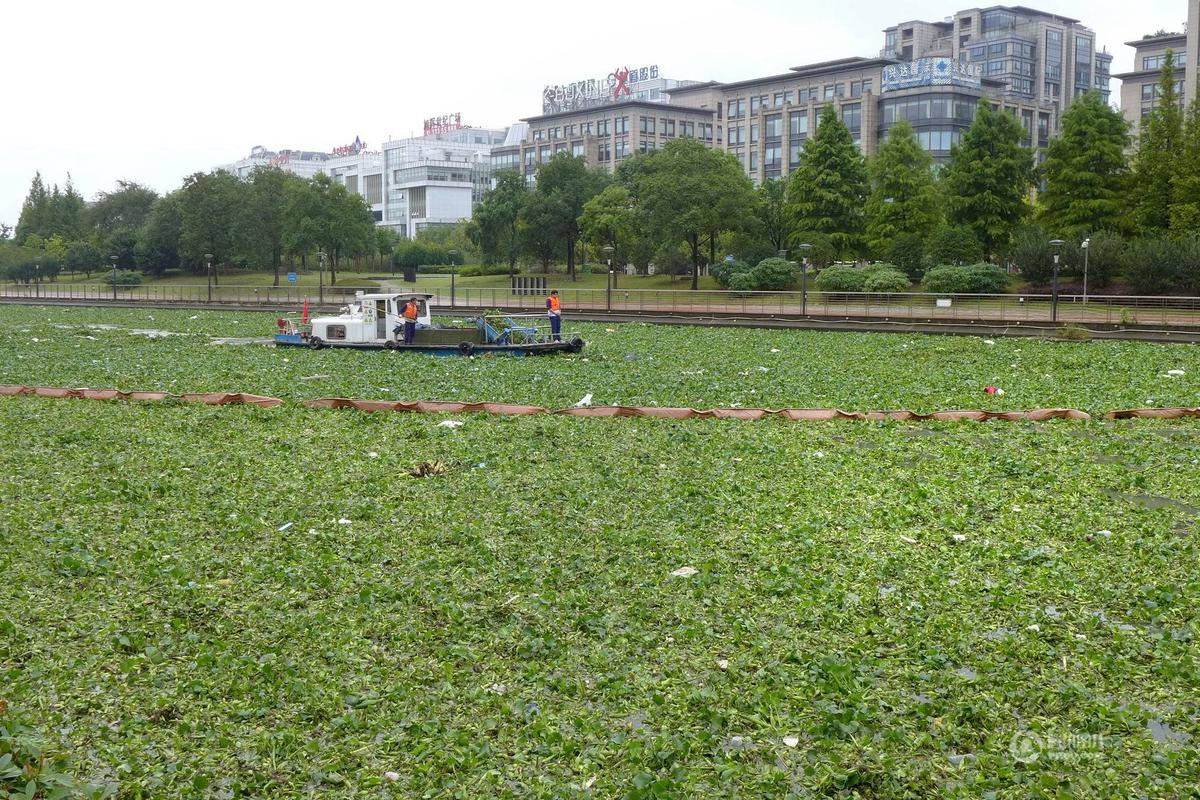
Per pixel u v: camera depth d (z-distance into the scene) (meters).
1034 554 13.52
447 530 14.85
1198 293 56.06
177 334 53.16
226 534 14.68
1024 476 18.03
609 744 8.90
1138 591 12.28
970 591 12.45
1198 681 9.95
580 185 92.88
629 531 14.77
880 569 13.15
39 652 10.70
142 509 15.96
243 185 103.81
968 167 71.12
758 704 9.59
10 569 13.10
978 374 32.19
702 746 8.89
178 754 8.76
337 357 39.59
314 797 8.20
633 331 51.28
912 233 70.56
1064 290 60.81
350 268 124.69
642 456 19.86
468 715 9.47
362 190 194.38
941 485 17.30
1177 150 63.94
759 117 130.12
